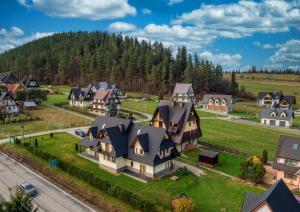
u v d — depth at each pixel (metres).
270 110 99.75
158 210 35.19
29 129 80.62
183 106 63.84
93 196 41.22
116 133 51.31
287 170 46.38
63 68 190.75
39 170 51.16
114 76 174.12
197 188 44.56
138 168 49.41
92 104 111.69
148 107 123.12
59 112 108.50
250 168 46.69
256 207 28.62
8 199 39.78
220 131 84.88
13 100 100.44
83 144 57.94
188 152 62.25
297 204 30.12
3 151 61.62
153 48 198.25
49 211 37.34
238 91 172.50
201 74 165.25
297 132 86.31
